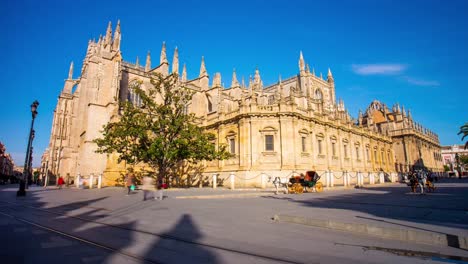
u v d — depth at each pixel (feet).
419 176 84.64
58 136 234.79
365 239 27.20
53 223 36.68
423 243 25.62
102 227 33.81
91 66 168.25
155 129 111.96
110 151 109.91
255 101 136.67
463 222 32.04
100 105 162.30
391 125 264.52
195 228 32.65
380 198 67.82
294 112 132.05
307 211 43.24
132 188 91.56
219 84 196.95
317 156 145.48
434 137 317.22
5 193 105.09
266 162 129.08
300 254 22.18
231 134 142.61
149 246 24.76
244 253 22.52
